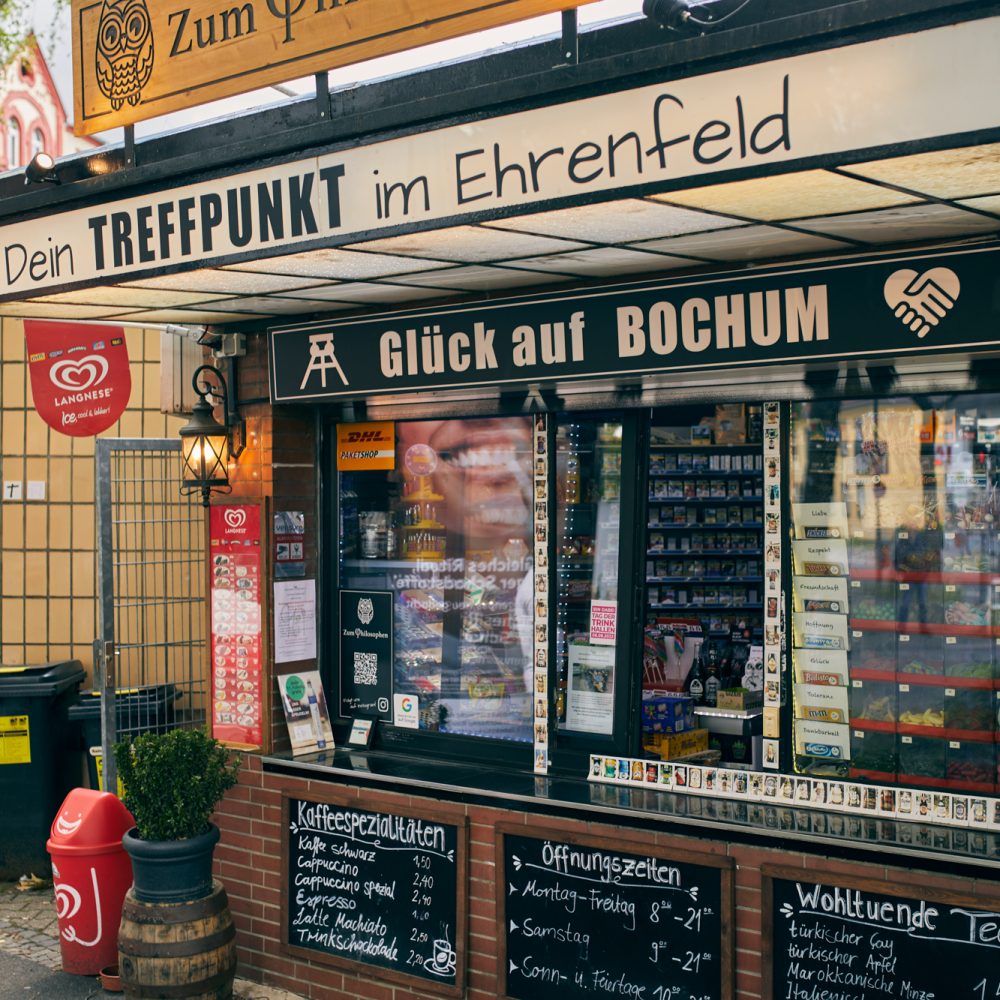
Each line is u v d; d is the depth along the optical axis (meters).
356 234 4.29
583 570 5.83
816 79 3.11
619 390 5.45
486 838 5.56
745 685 6.25
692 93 3.34
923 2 2.88
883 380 4.77
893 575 4.97
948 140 2.92
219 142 4.77
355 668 6.70
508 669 6.11
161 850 5.77
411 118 4.00
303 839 6.23
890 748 4.97
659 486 8.03
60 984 6.37
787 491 5.14
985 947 4.27
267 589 6.50
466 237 4.24
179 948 5.72
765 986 4.73
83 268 5.28
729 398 5.17
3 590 8.52
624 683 5.65
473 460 6.23
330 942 6.12
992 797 4.61
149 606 8.05
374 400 6.41
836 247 4.48
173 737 5.97
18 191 5.45
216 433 6.54
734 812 4.99
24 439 8.46
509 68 3.86
